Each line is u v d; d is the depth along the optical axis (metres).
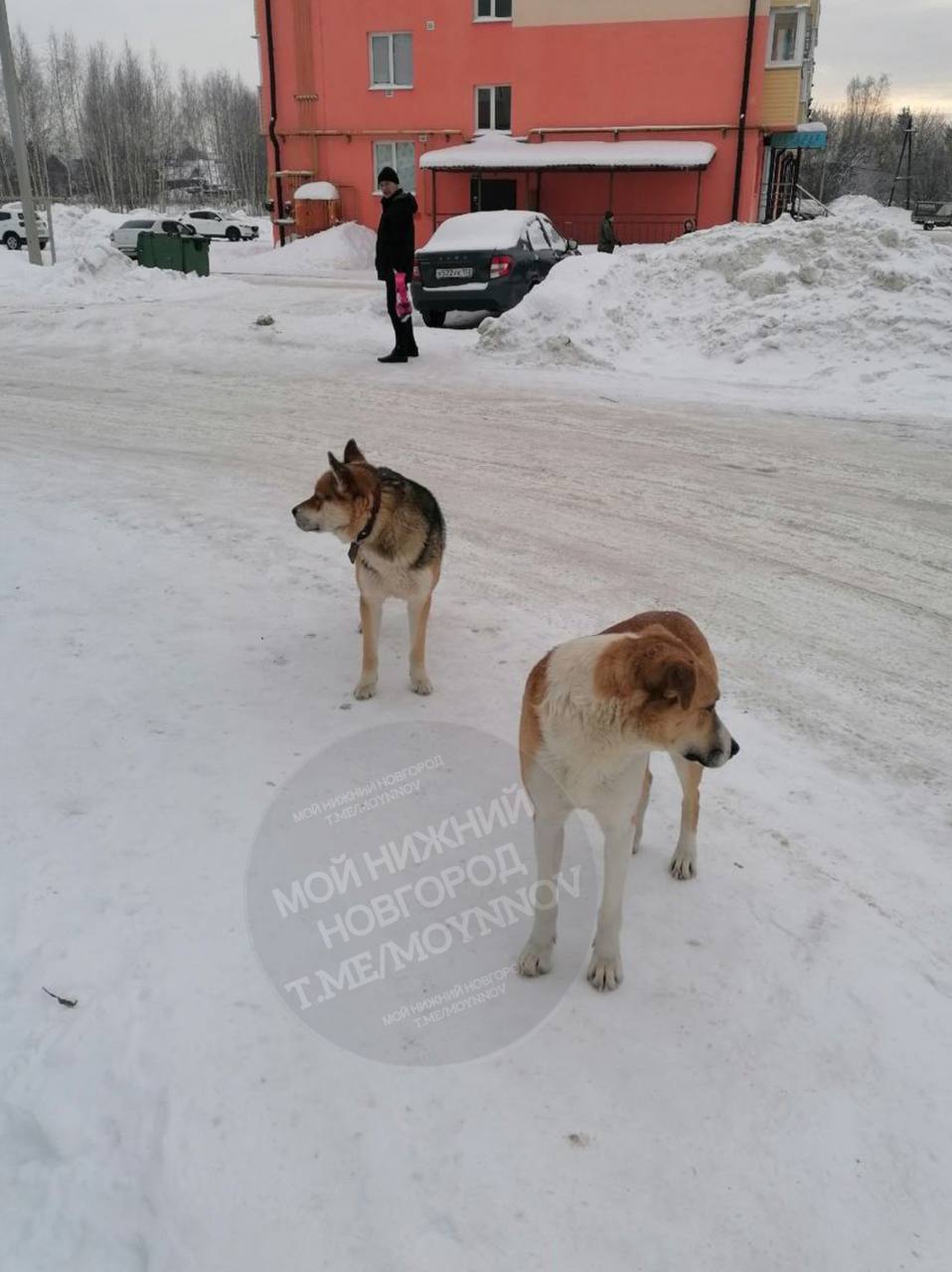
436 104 29.78
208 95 94.00
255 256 31.70
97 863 3.20
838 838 3.49
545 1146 2.30
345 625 5.20
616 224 29.25
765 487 7.67
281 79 30.84
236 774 3.75
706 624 5.27
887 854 3.40
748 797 3.74
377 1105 2.39
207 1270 2.02
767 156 31.34
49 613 5.14
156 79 84.62
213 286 20.75
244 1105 2.38
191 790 3.63
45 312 16.41
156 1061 2.49
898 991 2.78
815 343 11.80
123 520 6.72
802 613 5.41
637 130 28.14
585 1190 2.20
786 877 3.28
